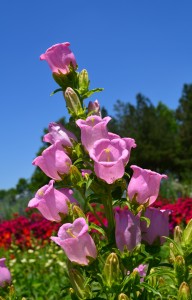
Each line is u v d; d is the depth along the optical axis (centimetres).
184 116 6019
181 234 338
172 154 5475
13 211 2028
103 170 308
